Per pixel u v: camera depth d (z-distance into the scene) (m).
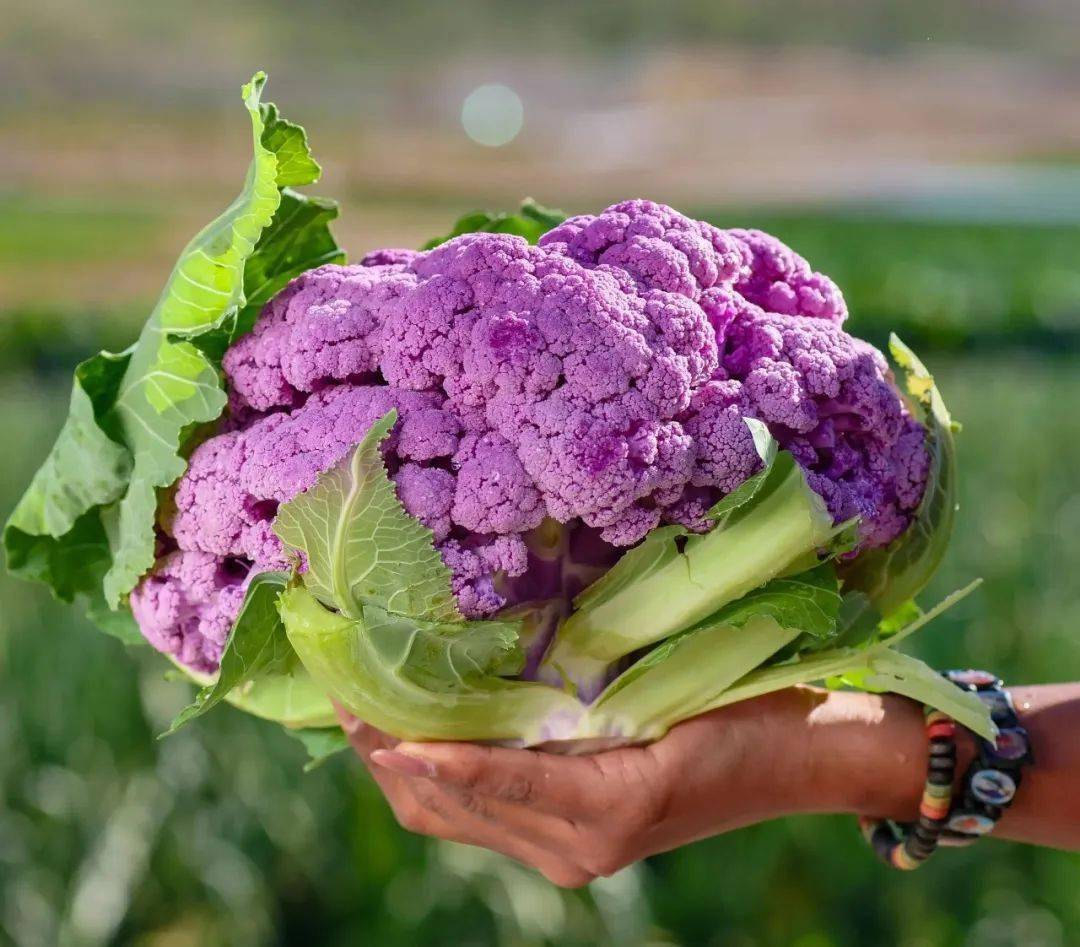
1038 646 1.20
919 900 1.12
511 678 0.68
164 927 1.10
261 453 0.65
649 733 0.69
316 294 0.67
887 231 5.49
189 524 0.67
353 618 0.64
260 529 0.66
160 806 1.09
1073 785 0.70
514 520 0.64
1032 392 1.83
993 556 1.27
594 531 0.67
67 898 1.08
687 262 0.67
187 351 0.67
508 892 1.08
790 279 0.71
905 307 3.11
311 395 0.67
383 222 5.82
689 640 0.68
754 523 0.65
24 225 5.20
